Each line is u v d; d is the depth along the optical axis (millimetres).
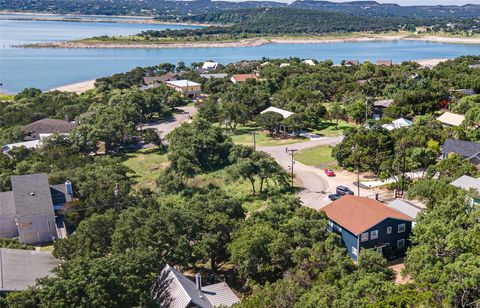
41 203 54094
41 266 38000
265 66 195875
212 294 36406
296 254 38844
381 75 169000
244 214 49500
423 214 45281
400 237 47219
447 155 73312
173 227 40875
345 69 181750
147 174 80000
